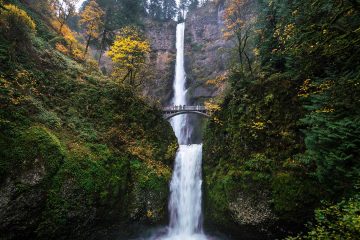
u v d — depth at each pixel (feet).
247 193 47.67
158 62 172.76
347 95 29.32
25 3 100.78
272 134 48.88
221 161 58.70
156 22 203.31
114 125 61.16
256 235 46.93
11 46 52.26
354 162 32.01
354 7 24.50
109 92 66.39
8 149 37.73
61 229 40.75
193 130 131.54
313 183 39.68
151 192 56.85
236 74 67.97
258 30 75.51
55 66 65.46
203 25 185.78
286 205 41.75
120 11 163.43
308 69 36.11
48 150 41.98
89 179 45.27
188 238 58.95
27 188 37.63
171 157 69.26
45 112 49.37
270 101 51.93
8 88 44.78
